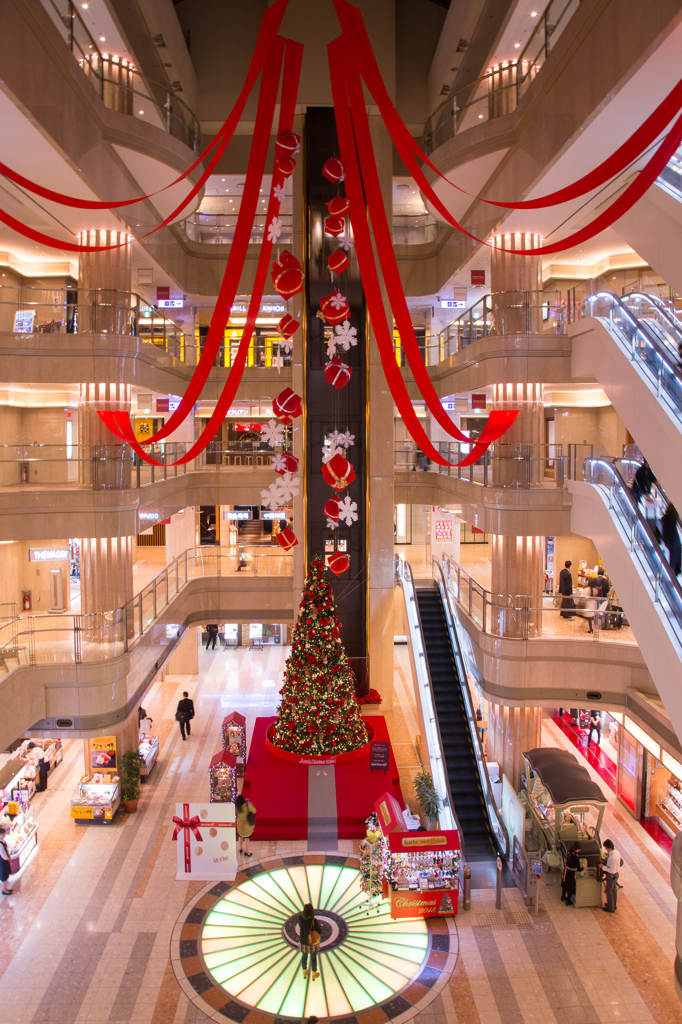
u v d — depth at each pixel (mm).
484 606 15766
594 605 15031
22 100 9844
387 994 9875
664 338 11719
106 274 15305
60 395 18500
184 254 21672
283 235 22844
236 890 12328
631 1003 9789
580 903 12039
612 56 9562
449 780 15469
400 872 11742
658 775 15055
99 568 15125
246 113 20625
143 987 9969
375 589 20000
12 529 13664
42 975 10203
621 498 12727
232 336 25328
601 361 13602
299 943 10945
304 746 16453
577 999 9844
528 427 15727
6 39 9320
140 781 16312
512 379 15359
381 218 8289
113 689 13312
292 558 21375
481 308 18500
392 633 20125
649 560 11438
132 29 16219
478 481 16922
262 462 21484
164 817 14820
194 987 9969
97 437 14906
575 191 7168
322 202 19188
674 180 11047
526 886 12070
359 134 7918
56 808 15328
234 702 21078
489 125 14047
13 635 12992
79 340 14359
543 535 15211
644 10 8609
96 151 12914
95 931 11211
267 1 20625
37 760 16281
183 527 22141
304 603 16750
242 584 21203
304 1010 9562
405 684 22344
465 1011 9594
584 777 13219
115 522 14117
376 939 11094
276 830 13977
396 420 23672
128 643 14203
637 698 14055
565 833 12992
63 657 13070
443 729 16578
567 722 20078
